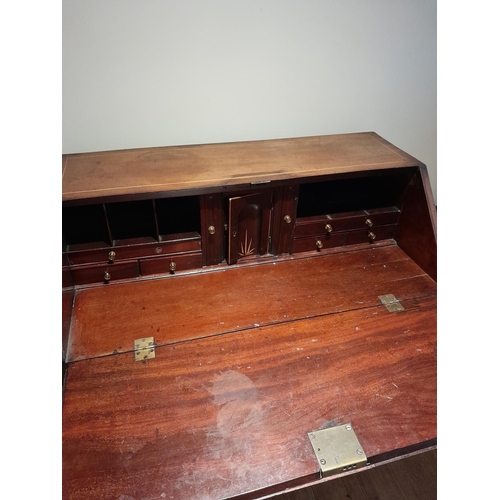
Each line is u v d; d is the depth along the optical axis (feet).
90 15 3.35
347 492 3.95
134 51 3.59
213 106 4.10
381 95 4.66
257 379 2.79
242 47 3.86
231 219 3.51
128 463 2.29
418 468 4.16
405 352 3.05
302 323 3.25
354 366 2.93
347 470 2.42
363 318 3.33
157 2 3.43
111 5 3.35
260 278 3.73
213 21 3.66
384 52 4.38
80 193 3.07
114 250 3.40
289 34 3.94
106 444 2.37
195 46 3.73
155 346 2.98
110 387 2.69
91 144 3.94
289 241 3.91
